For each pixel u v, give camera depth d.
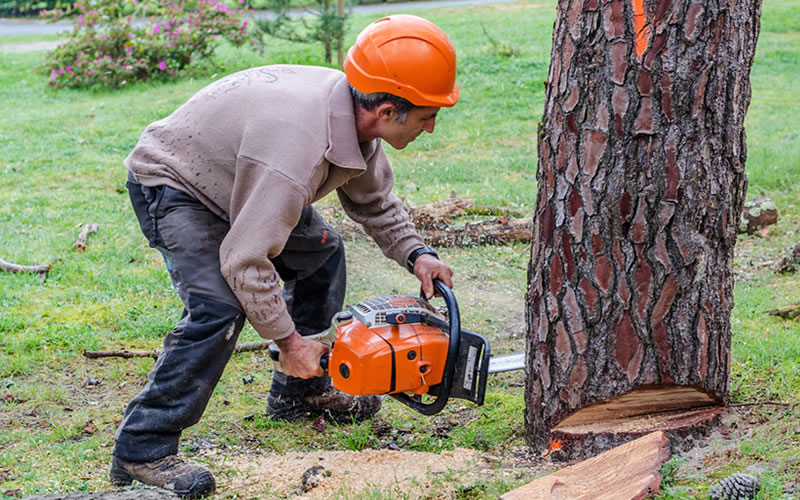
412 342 2.65
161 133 2.79
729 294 2.84
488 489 2.64
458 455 3.00
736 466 2.62
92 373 4.14
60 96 13.56
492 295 5.16
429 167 8.49
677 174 2.60
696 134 2.59
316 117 2.59
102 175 8.55
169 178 2.73
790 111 10.30
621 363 2.76
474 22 19.62
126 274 5.68
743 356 3.72
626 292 2.70
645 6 2.51
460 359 2.68
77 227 6.73
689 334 2.73
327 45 14.15
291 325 2.77
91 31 14.29
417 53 2.52
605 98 2.60
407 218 3.16
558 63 2.71
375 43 2.55
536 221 2.89
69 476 3.02
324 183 2.73
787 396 3.22
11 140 10.23
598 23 2.57
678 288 2.69
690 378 2.77
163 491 2.51
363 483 2.79
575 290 2.77
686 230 2.65
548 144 2.78
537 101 11.77
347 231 6.25
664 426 2.80
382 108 2.60
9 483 2.96
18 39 22.00
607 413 2.87
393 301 2.77
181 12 14.46
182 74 14.41
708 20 2.53
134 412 2.82
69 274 5.60
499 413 3.42
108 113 11.83
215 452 3.23
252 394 3.88
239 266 2.59
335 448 3.26
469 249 6.04
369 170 2.98
